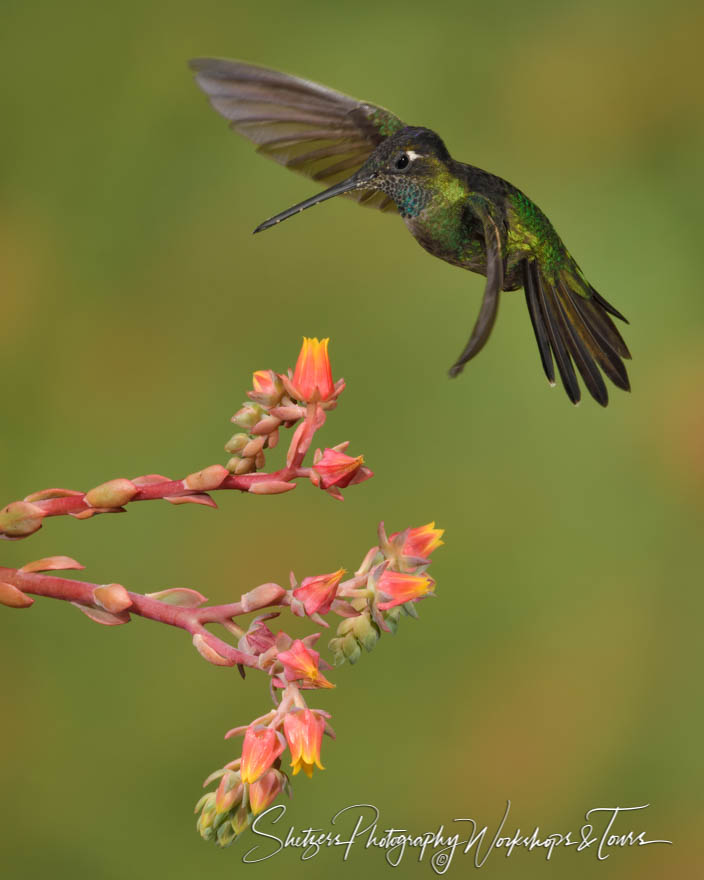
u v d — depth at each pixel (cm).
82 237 427
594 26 477
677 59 468
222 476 365
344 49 473
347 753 394
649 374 427
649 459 420
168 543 396
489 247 365
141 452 400
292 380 365
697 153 458
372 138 374
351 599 364
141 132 443
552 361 370
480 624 398
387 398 424
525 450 420
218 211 435
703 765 395
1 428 397
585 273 443
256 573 396
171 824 391
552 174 461
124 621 364
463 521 411
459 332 434
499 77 473
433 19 479
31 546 395
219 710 393
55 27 455
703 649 397
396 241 441
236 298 427
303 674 362
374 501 408
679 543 409
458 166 371
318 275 435
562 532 413
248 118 374
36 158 437
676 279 440
